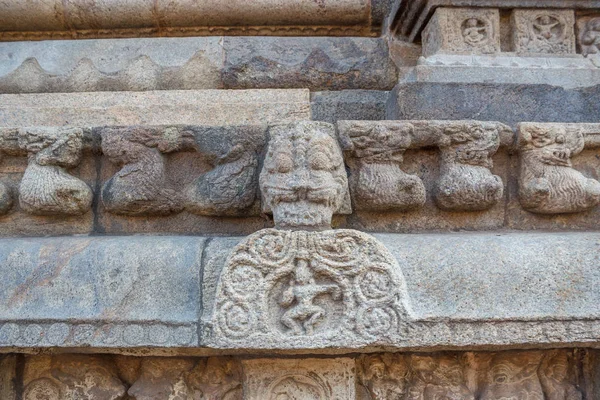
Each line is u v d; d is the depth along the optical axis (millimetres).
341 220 1791
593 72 2236
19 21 2574
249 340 1528
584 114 2080
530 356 1800
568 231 1851
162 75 2486
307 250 1570
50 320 1602
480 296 1591
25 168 1863
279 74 2502
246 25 2637
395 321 1541
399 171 1789
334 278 1565
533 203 1822
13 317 1606
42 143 1794
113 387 1804
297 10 2580
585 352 1830
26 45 2572
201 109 2270
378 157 1775
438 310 1566
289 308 1564
